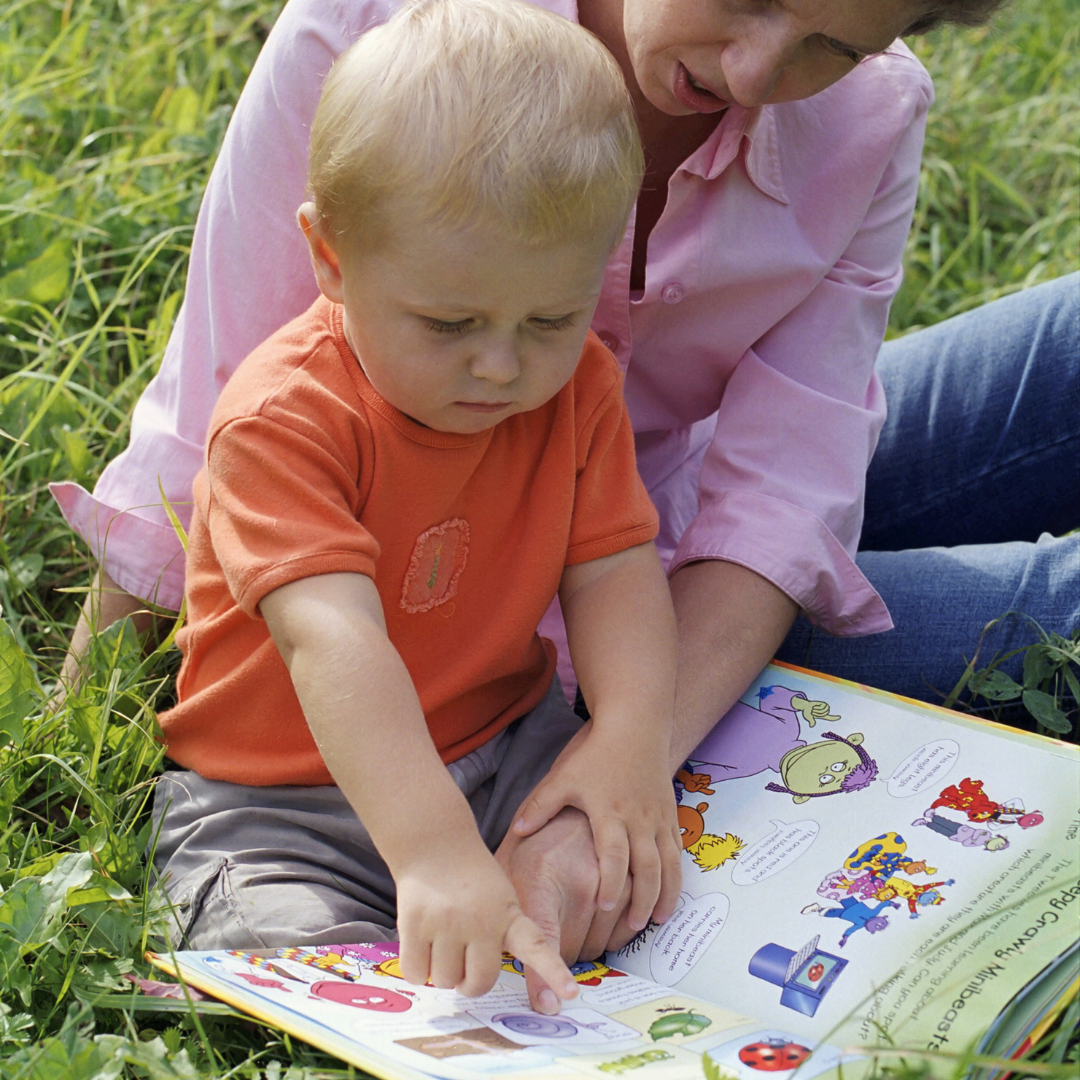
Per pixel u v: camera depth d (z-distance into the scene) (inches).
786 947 45.9
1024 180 129.8
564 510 54.0
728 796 53.4
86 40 118.4
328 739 44.5
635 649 53.0
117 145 108.5
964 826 48.7
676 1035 41.8
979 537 77.6
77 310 89.9
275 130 59.9
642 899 48.1
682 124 60.2
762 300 63.7
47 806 56.7
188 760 56.0
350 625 45.3
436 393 47.0
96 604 64.8
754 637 58.3
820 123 62.7
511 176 43.2
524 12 47.8
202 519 54.1
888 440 76.9
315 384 49.5
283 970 43.7
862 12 48.1
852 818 50.6
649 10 51.6
